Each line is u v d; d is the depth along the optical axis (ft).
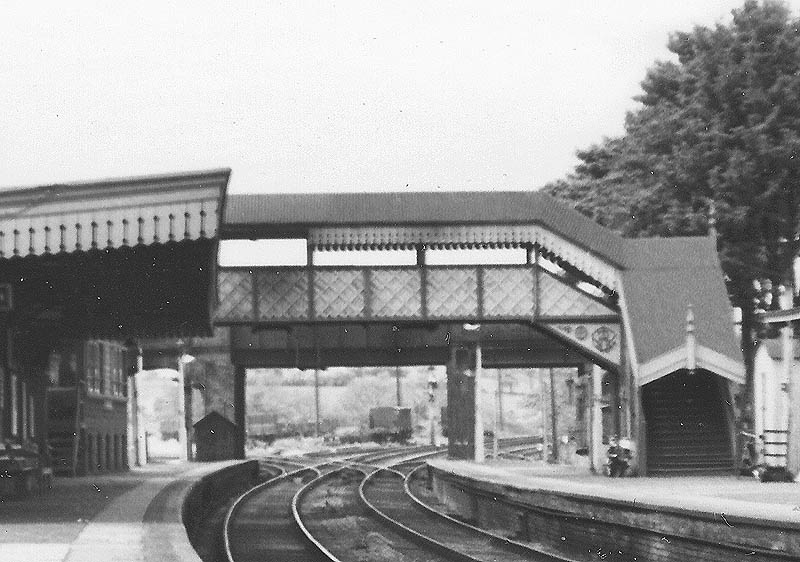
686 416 139.85
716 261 140.46
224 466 171.94
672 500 73.72
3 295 97.60
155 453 307.37
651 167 185.16
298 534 110.52
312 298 139.03
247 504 147.74
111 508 89.71
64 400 138.00
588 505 85.87
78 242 79.00
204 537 107.55
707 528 66.64
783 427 122.93
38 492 107.45
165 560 57.57
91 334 124.26
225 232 138.10
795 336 123.24
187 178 79.36
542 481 112.88
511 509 109.19
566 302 140.67
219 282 138.62
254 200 138.62
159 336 125.90
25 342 109.29
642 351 133.80
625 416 138.21
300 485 189.37
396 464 248.11
